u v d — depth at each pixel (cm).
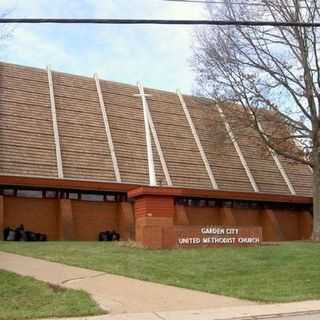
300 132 3278
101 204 3497
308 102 3144
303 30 3052
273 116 3325
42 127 3631
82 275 1491
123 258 1819
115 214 3528
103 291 1295
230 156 4372
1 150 3331
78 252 1964
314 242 2808
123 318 1049
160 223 2219
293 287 1441
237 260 1847
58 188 3325
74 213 3394
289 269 1702
